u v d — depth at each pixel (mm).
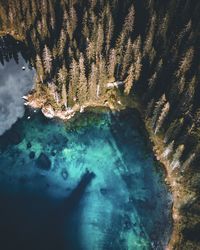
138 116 84062
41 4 88125
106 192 75812
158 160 78750
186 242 66562
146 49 80312
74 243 69812
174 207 73750
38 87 84375
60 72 78125
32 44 91188
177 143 76188
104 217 73188
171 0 82938
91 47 79500
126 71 82688
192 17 84250
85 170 78062
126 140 81812
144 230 72188
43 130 83000
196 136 75500
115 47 83062
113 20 85875
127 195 75750
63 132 82938
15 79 89125
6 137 81438
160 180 77062
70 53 80688
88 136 82500
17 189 74938
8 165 77625
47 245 68875
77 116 84562
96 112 85000
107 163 79125
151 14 83312
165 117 78312
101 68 78375
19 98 86438
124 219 73250
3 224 70438
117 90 85312
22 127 83062
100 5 86688
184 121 76188
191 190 73375
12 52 93562
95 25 82562
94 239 70625
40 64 82250
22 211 72312
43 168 77688
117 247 70250
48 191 75125
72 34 86000
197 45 81000
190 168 74688
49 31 88812
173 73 77750
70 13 83688
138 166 78812
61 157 79438
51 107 83875
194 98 77625
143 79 83688
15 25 94938
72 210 73250
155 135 80438
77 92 81938
